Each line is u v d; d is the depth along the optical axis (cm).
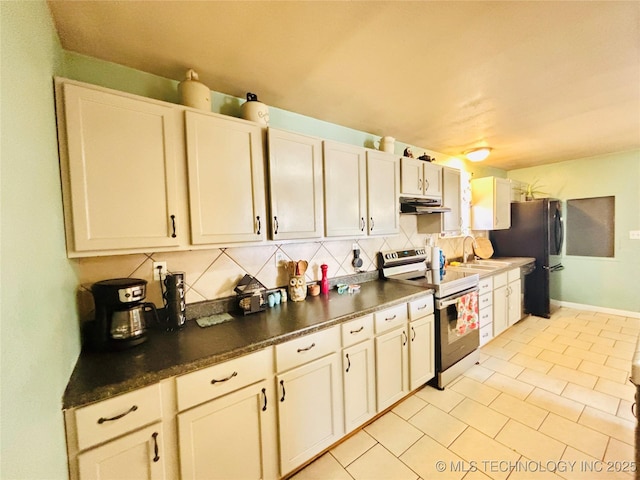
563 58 142
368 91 174
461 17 112
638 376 102
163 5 101
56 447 79
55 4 98
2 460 49
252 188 154
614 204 379
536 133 264
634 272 368
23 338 60
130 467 98
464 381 235
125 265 143
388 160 230
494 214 367
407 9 107
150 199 123
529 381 232
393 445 168
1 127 55
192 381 110
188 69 145
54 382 80
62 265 98
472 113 212
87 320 131
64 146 104
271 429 133
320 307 180
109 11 103
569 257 420
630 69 153
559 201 397
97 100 110
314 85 165
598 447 161
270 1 101
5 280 54
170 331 142
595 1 104
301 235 176
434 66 147
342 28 117
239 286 175
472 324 254
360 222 211
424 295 215
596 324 352
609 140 293
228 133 145
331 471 151
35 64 81
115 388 94
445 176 289
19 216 62
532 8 108
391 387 191
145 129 121
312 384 148
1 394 50
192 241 134
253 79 157
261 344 128
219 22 112
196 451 111
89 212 109
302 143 176
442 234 342
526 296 389
